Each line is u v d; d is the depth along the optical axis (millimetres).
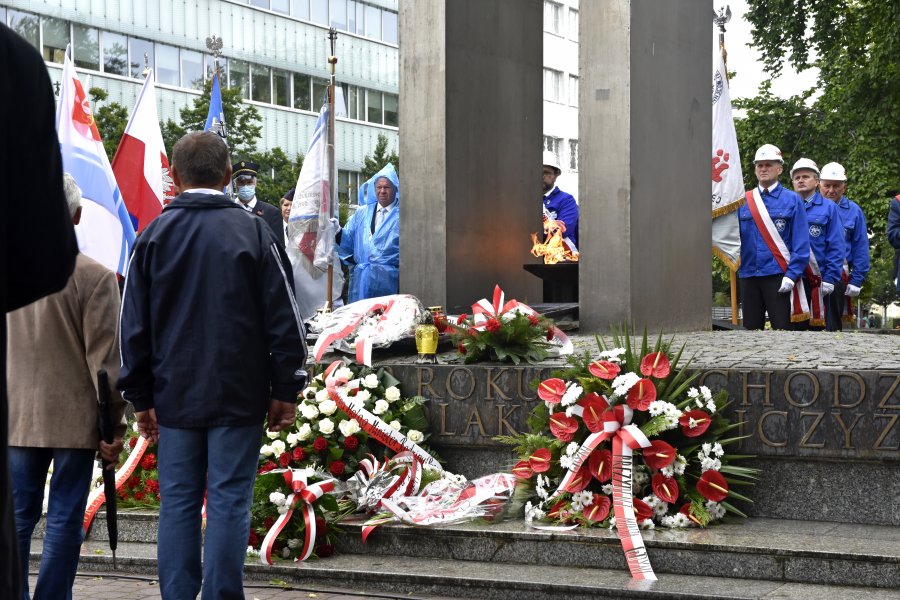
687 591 5227
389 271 10492
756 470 6062
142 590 5934
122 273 8953
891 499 5988
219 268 4539
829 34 26656
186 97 38344
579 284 8695
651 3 8781
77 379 5000
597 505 5977
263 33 41094
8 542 2158
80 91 8922
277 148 33344
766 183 11023
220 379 4500
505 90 9922
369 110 45406
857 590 5219
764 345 7551
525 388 6750
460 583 5586
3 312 2229
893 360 6473
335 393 6629
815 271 11211
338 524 6238
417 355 7414
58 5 34594
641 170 8633
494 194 9734
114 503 4988
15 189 2312
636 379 5988
